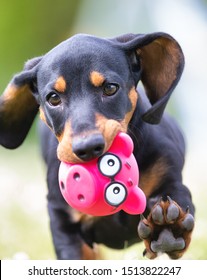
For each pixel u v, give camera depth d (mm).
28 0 15273
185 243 3883
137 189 3676
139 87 4617
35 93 4262
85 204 3584
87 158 3539
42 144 5090
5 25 15258
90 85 3834
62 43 4035
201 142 11523
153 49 4129
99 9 15016
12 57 15219
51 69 3934
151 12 14242
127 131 4133
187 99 12609
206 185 7887
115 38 4191
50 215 4496
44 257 5648
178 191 4141
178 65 4047
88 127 3611
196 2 13922
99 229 4488
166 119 4656
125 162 3605
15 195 7750
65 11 15352
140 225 3844
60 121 3889
